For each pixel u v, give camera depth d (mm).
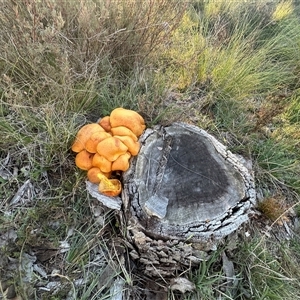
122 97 790
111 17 829
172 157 625
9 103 683
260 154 829
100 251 619
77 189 652
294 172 842
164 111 749
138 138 657
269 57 1106
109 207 605
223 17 1200
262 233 720
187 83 935
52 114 679
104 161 593
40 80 734
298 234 764
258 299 608
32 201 643
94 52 792
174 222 566
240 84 951
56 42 714
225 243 631
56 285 574
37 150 680
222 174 617
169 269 614
